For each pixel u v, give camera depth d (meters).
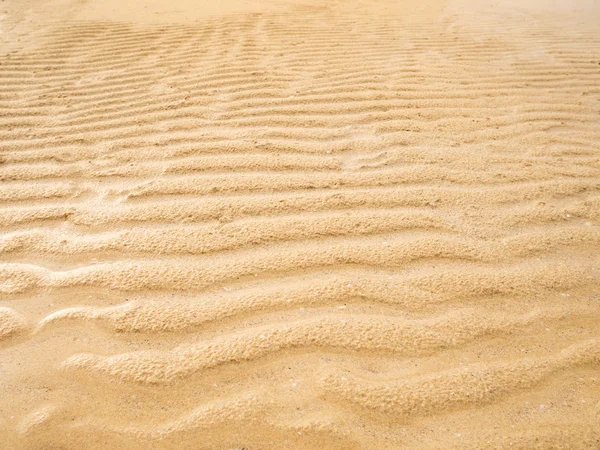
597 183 2.47
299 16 5.96
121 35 5.07
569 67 4.24
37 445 1.27
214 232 2.07
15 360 1.51
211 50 4.62
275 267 1.88
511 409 1.38
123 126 3.11
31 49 4.61
